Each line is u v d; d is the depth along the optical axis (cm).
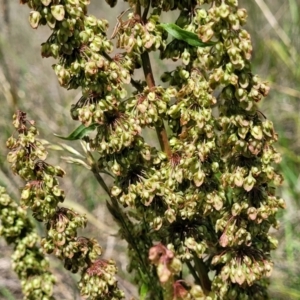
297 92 78
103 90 36
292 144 82
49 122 84
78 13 35
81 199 77
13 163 37
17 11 106
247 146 36
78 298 61
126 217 45
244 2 93
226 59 34
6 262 69
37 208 38
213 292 41
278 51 83
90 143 38
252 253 39
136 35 37
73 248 39
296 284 60
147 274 44
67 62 36
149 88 38
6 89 77
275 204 38
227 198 40
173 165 39
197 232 41
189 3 38
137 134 38
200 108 36
